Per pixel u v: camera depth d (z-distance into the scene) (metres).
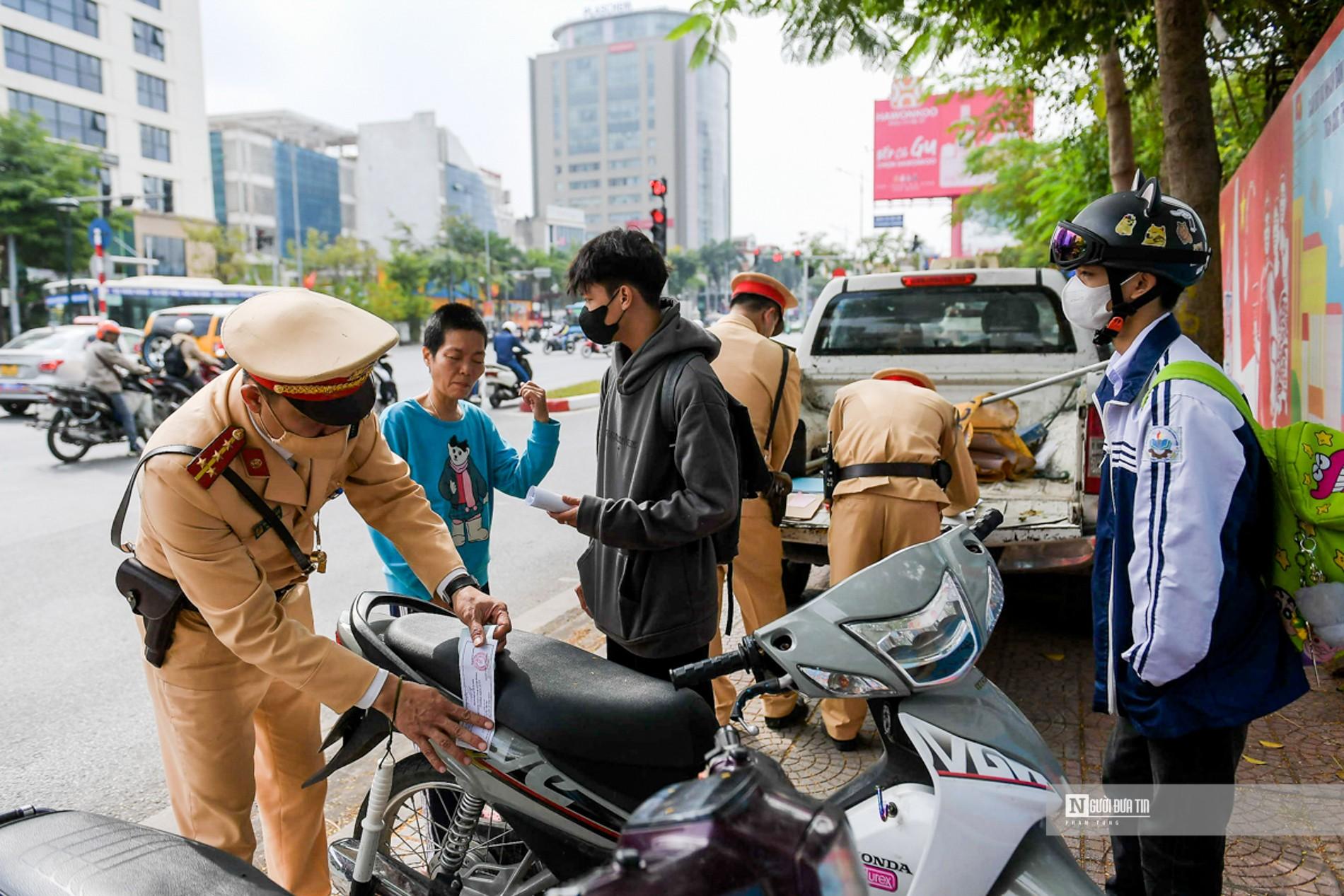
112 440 11.83
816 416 5.71
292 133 113.50
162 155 56.81
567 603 5.79
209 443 2.00
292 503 2.16
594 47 165.12
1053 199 14.71
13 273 35.38
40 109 48.59
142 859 1.73
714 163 177.00
